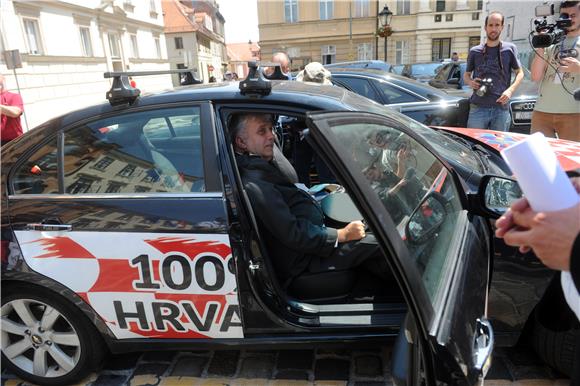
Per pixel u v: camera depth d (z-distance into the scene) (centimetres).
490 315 194
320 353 237
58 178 206
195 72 276
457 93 645
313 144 121
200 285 193
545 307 132
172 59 4741
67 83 1432
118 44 1867
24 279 202
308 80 444
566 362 189
